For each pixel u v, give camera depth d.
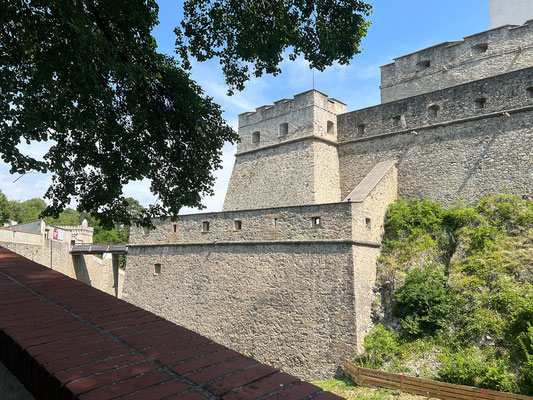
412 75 28.61
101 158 11.30
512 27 25.22
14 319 3.64
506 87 21.05
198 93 11.91
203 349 3.09
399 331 17.64
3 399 3.76
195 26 12.03
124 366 2.69
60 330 3.40
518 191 19.80
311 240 19.77
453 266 18.23
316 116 26.33
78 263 35.03
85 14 8.55
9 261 6.69
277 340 19.91
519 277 16.11
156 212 12.72
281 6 11.58
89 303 4.34
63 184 11.55
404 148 24.11
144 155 11.30
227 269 22.86
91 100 10.00
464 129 22.12
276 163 27.89
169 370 2.67
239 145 30.70
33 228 32.12
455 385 13.30
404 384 14.55
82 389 2.31
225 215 23.53
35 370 2.74
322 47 12.50
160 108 11.52
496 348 14.73
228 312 22.22
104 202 11.77
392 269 19.34
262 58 12.39
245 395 2.31
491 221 18.94
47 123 8.22
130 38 10.04
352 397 14.73
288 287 20.14
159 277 26.27
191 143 12.27
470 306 16.44
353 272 18.30
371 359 16.81
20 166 7.84
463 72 26.33
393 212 21.39
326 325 18.53
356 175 26.08
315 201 25.02
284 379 2.59
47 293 4.68
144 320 3.81
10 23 8.30
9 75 7.16
